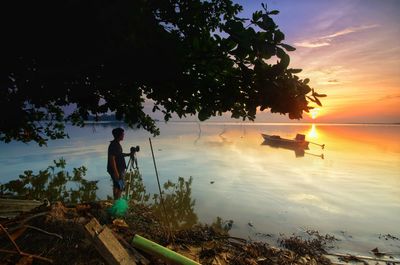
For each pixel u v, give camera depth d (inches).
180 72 146.8
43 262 168.1
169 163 850.1
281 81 132.7
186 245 251.9
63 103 172.1
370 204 470.9
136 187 517.7
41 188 505.0
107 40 132.9
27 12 119.8
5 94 155.9
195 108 181.5
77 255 177.9
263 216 392.8
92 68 148.5
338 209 437.1
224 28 126.9
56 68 142.2
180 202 439.5
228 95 147.4
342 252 292.4
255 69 134.3
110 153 301.6
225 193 508.4
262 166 839.7
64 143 1424.7
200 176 657.0
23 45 131.3
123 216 282.4
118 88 166.6
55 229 200.1
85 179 589.0
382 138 2655.0
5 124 172.1
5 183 540.7
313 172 765.3
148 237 246.2
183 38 164.2
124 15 124.7
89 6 121.4
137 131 2847.0
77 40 132.1
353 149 1491.1
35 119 282.5
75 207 283.4
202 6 195.8
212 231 304.8
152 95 179.3
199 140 1850.4
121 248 179.8
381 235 339.6
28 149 1160.2
